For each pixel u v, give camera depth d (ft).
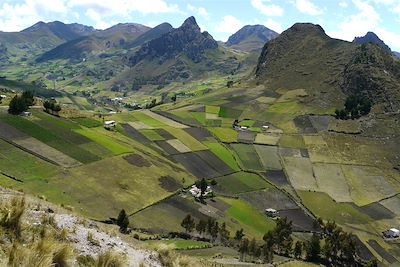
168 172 443.73
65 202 310.04
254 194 460.96
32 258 36.40
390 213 471.21
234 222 377.09
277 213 424.05
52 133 431.43
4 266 33.94
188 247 255.91
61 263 40.09
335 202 474.90
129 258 55.42
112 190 361.51
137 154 451.12
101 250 53.01
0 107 472.44
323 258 324.19
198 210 378.32
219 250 266.57
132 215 331.16
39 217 53.62
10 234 41.86
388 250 396.57
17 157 360.89
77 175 363.97
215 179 479.00
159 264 60.23
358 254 366.02
